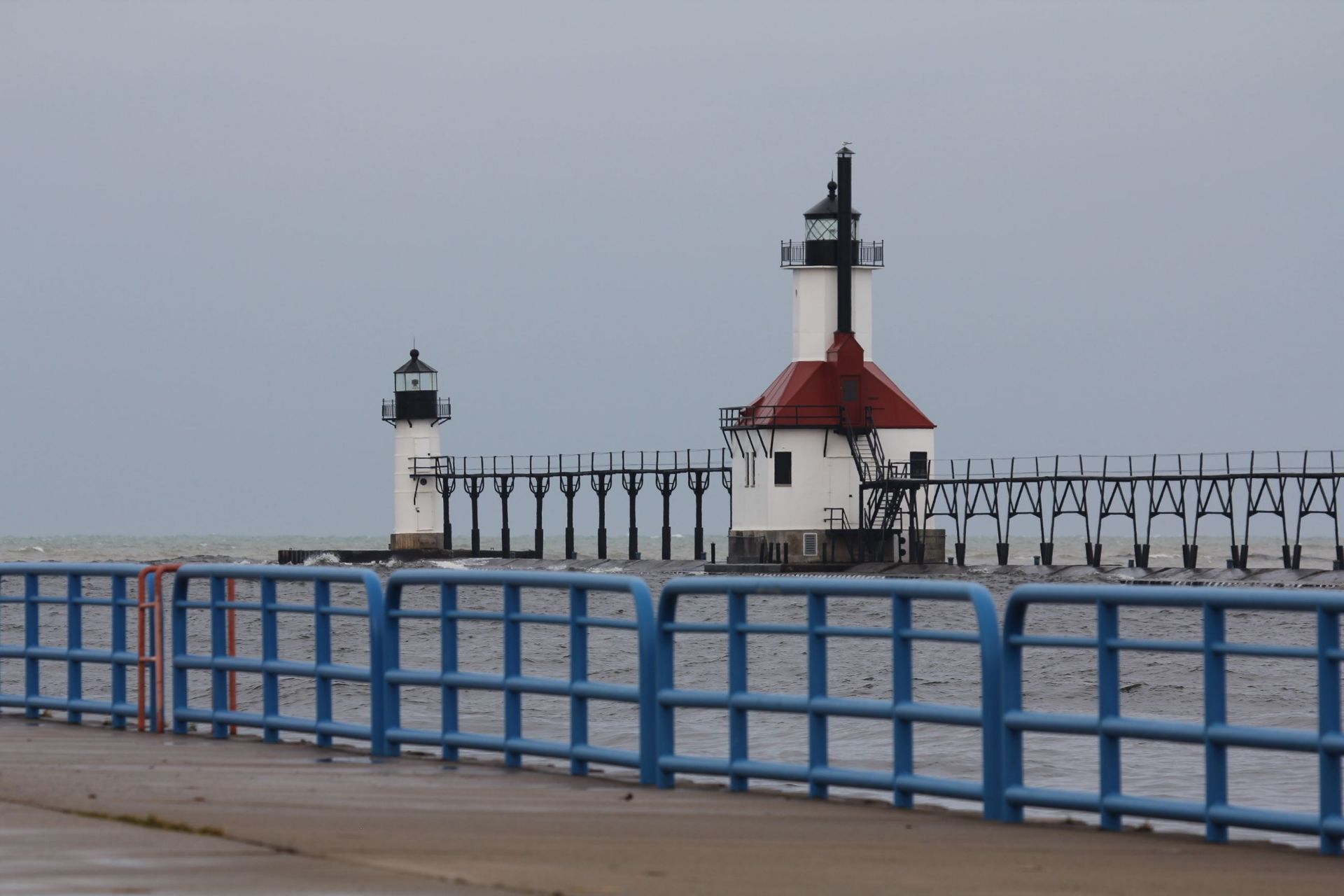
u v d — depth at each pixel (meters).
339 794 36.03
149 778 38.19
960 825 33.62
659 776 38.84
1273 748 31.03
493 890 24.62
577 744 40.50
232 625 49.75
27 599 55.53
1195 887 27.31
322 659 45.72
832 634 36.66
